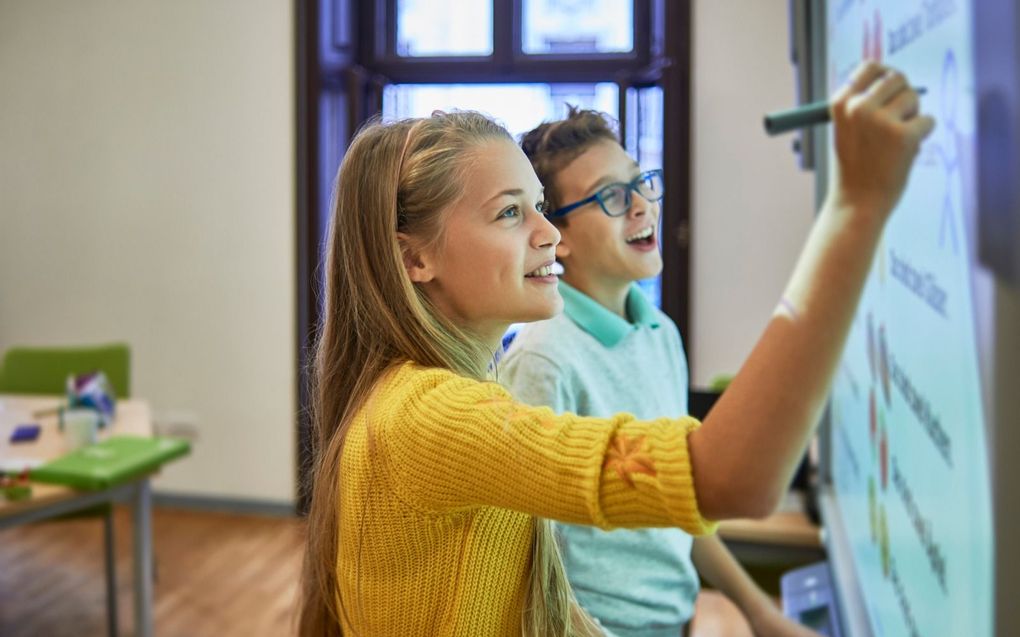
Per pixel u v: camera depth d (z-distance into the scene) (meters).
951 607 0.64
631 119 4.01
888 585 0.96
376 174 0.80
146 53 4.40
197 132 4.38
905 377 0.81
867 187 0.55
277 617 3.37
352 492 0.77
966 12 0.54
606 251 1.14
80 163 4.54
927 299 0.70
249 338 4.41
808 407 0.55
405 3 4.24
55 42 4.50
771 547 1.86
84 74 4.48
